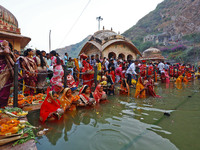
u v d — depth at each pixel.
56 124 3.18
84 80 6.99
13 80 3.93
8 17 9.76
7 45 3.69
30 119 3.47
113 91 6.44
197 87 8.67
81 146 2.27
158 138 2.48
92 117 3.58
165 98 5.62
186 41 65.25
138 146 2.23
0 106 3.61
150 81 6.04
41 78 5.76
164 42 78.19
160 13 114.56
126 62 11.04
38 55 5.87
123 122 3.22
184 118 3.42
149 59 23.61
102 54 17.14
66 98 4.04
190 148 2.17
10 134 2.25
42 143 2.38
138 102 5.03
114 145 2.27
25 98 4.73
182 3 98.56
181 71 13.32
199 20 73.06
